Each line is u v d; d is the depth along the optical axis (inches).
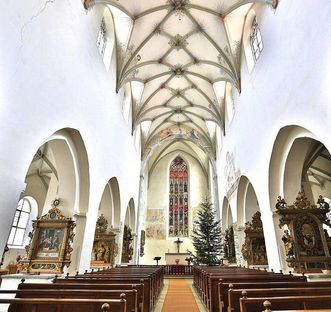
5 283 271.4
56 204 337.4
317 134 224.1
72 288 170.7
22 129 197.8
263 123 363.3
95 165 375.2
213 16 476.1
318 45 219.3
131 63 523.8
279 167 345.1
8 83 180.7
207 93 671.8
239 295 176.2
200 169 1069.8
